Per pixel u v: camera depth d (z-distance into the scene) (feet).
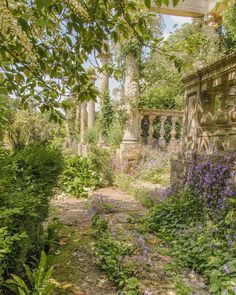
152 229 10.05
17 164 6.26
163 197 12.85
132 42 20.07
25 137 21.34
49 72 7.45
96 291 6.16
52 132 28.81
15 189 5.47
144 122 25.21
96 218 10.68
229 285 5.79
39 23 5.15
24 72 7.60
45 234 8.36
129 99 21.90
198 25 20.98
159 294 6.07
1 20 4.88
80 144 32.65
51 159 7.88
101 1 5.76
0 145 6.80
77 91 7.76
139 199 14.23
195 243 7.89
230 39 20.42
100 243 8.15
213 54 18.71
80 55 7.01
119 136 24.29
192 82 13.82
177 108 30.45
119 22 6.31
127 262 6.98
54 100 8.68
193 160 12.33
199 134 13.19
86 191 17.03
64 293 6.01
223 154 10.60
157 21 17.38
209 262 6.66
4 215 4.28
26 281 5.78
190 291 5.98
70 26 5.62
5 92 8.12
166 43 7.61
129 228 9.87
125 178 19.42
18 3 5.28
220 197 9.61
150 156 22.02
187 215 10.19
